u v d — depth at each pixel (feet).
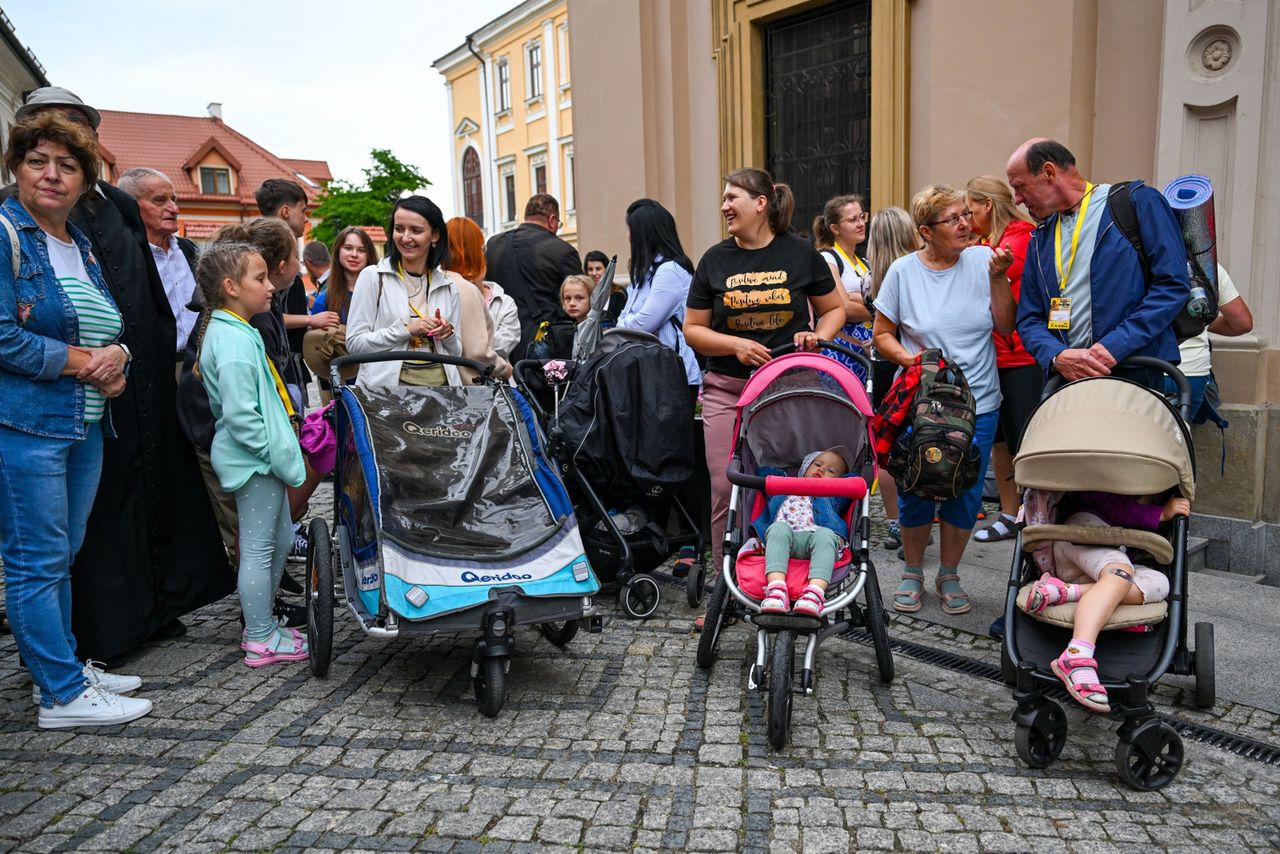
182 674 13.20
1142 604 10.25
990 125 21.17
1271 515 17.06
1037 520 11.02
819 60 27.17
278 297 17.20
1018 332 12.89
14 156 10.94
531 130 114.21
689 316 14.58
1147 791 9.81
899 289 14.94
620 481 15.10
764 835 9.10
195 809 9.65
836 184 27.27
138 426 13.52
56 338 11.24
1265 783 9.93
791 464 13.61
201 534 14.61
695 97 30.37
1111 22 19.27
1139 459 9.84
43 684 11.38
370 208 135.33
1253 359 16.87
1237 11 16.55
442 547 12.07
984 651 13.64
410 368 15.40
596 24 31.37
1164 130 17.70
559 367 16.29
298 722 11.64
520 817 9.46
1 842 9.07
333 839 9.11
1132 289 11.66
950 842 8.95
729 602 13.42
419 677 13.08
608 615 15.53
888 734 11.16
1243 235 16.92
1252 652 13.09
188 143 166.50
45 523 11.18
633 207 17.08
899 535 18.94
